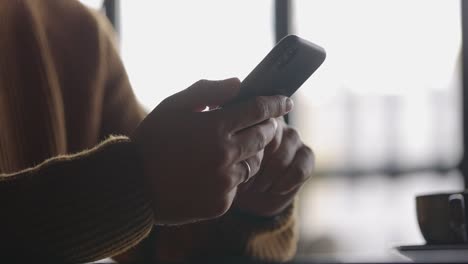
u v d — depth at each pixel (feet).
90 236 2.02
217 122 2.11
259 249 2.99
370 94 15.60
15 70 3.20
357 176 16.15
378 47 14.34
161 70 10.90
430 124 15.55
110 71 3.64
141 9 10.82
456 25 13.61
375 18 13.96
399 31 14.12
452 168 15.20
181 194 2.10
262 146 2.25
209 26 11.07
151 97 10.80
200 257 2.96
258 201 2.89
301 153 2.93
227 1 10.98
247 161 2.25
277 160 2.79
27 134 3.17
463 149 11.05
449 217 3.01
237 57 11.02
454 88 14.48
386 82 15.39
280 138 2.73
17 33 3.27
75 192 2.02
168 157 2.10
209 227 2.96
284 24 10.75
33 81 3.24
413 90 15.31
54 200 2.01
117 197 2.04
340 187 16.07
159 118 2.18
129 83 3.76
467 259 1.83
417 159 15.93
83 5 3.70
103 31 3.68
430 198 3.08
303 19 11.59
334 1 13.75
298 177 2.86
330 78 15.05
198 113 2.15
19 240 1.98
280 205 2.93
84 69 3.47
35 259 2.00
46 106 3.23
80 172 2.05
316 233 15.11
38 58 3.28
